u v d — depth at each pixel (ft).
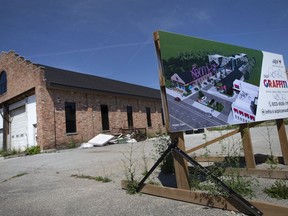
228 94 15.20
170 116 12.67
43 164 31.24
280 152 23.06
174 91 13.00
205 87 14.19
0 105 72.59
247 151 16.48
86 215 11.99
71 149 54.70
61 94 59.62
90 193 15.64
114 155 34.04
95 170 23.30
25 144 62.49
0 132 72.79
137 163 24.85
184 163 13.00
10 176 24.59
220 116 14.48
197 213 10.83
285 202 11.07
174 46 13.51
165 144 19.26
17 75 66.33
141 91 102.42
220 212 10.73
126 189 15.60
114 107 76.28
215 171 14.39
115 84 94.53
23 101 63.93
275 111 17.90
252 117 16.25
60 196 15.61
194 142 42.01
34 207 13.89
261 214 9.64
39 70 56.39
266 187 13.29
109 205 13.04
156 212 11.43
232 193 10.66
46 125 54.95
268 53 18.67
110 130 72.79
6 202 15.35
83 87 63.77
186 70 13.61
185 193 12.45
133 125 84.28
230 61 15.84
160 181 16.79
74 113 62.44
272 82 18.38
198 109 13.65
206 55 14.67
